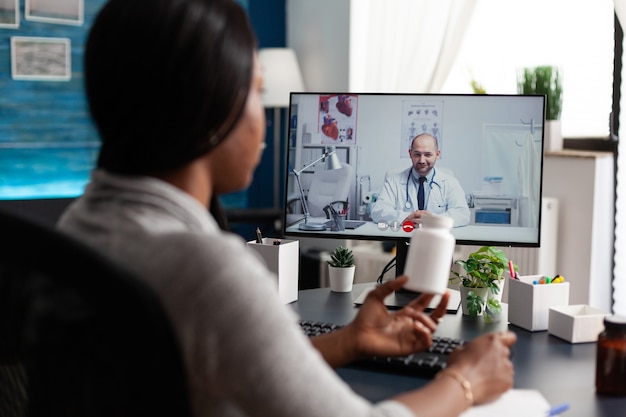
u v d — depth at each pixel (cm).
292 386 78
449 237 123
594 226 338
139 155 85
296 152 204
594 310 168
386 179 198
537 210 191
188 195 89
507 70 394
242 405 79
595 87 362
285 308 82
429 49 404
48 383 75
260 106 94
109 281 68
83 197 92
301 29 493
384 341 127
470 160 193
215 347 77
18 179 436
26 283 73
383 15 425
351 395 85
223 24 84
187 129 84
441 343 149
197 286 77
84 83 88
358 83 453
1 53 425
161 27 82
